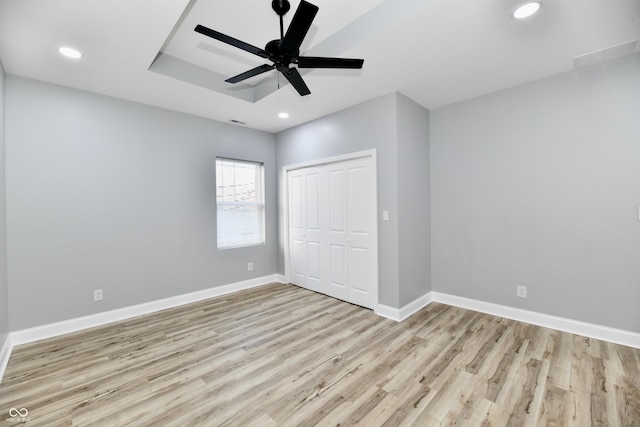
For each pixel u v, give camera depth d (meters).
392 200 3.18
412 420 1.67
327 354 2.42
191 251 3.80
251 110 3.67
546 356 2.32
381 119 3.25
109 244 3.16
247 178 4.56
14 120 2.63
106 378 2.11
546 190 2.87
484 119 3.26
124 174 3.27
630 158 2.45
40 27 1.98
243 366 2.25
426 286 3.64
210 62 2.95
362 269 3.55
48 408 1.79
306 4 1.51
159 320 3.19
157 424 1.66
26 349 2.54
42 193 2.77
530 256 2.98
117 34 2.08
